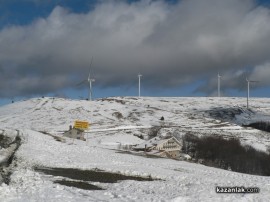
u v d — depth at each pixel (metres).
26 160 52.84
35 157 55.72
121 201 25.12
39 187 28.42
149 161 65.62
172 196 27.91
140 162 61.75
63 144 78.06
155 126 167.38
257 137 149.50
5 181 32.34
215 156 117.44
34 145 71.44
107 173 45.47
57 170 45.56
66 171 45.03
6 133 87.88
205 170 58.41
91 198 25.80
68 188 29.33
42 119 191.00
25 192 26.38
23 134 87.94
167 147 104.56
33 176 33.72
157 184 36.28
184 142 128.62
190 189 32.91
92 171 46.50
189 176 47.47
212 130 161.88
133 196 27.20
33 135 88.38
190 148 124.06
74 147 74.81
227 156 116.88
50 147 71.06
